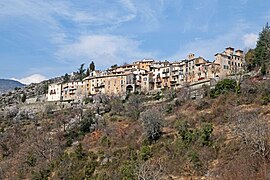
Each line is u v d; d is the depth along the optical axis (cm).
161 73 16862
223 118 8869
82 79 19312
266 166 6384
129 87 16838
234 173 6550
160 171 7538
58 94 18788
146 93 14800
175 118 10125
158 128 9356
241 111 8850
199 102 10444
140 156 8369
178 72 16338
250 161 6612
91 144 10431
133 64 19362
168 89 14300
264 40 12738
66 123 12706
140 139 9575
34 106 16888
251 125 7238
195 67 15738
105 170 8556
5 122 14662
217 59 15562
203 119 9300
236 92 10125
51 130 12456
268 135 7088
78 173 8738
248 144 7019
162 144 8662
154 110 10438
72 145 10850
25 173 9669
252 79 11169
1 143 11644
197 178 7094
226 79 11056
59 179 8819
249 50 14138
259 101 9194
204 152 7600
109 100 14800
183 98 11562
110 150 9481
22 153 10706
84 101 15825
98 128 11294
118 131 10612
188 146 8081
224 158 7281
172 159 7862
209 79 13062
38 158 10156
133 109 12325
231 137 7894
